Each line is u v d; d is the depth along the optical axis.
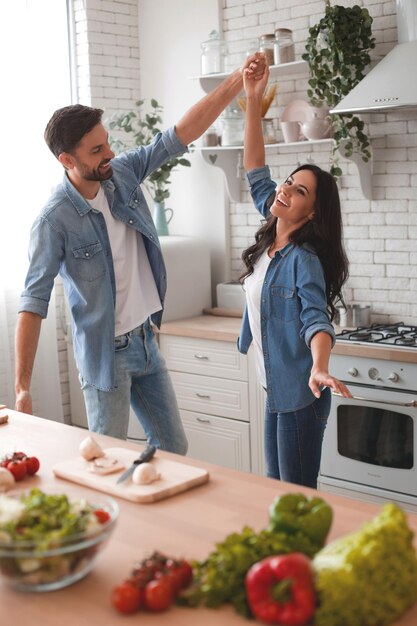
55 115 2.83
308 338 2.56
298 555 1.29
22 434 2.36
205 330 4.35
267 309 2.79
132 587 1.34
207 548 1.55
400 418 3.59
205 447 4.48
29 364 2.80
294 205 2.74
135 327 2.98
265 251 2.88
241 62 4.75
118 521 1.70
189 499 1.81
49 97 5.02
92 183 2.92
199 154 5.02
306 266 2.69
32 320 2.83
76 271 2.92
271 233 2.86
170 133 3.14
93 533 1.39
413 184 4.11
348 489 3.81
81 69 5.09
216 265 5.05
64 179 2.94
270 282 2.78
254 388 4.21
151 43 5.20
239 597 1.32
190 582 1.40
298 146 4.55
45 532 1.42
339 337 3.83
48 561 1.37
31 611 1.36
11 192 4.86
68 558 1.38
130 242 3.01
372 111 3.87
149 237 3.00
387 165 4.18
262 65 3.07
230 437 4.36
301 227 2.78
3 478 1.88
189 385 4.51
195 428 4.52
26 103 4.90
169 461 2.02
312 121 4.12
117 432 2.98
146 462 1.99
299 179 2.75
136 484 1.86
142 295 3.02
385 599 1.24
